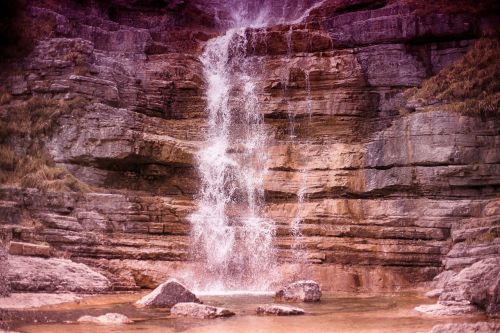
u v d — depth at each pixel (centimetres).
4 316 1388
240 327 1260
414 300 1802
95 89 2523
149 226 2248
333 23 2964
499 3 2803
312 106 2697
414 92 2642
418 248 2178
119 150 2383
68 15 2930
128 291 1997
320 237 2295
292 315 1453
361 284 2155
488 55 2584
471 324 1119
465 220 2191
